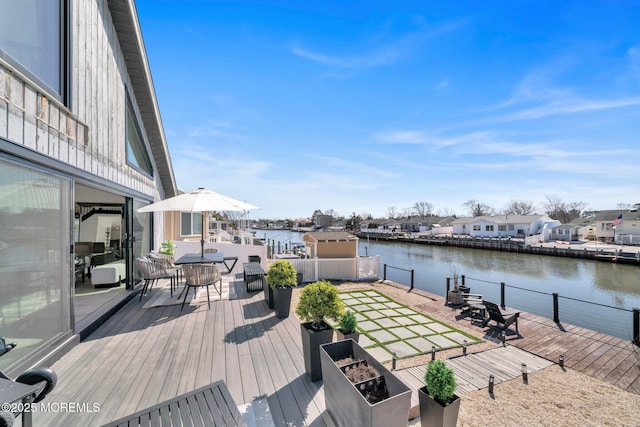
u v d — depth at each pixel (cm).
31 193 289
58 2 362
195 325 420
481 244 3186
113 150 533
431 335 530
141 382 265
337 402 205
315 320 295
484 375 395
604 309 1003
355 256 1098
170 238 1201
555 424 295
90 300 507
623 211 3647
